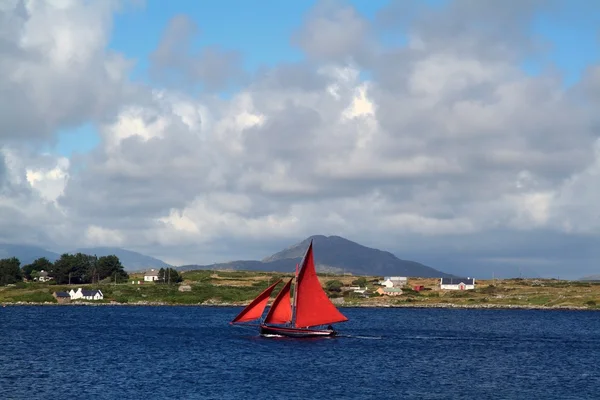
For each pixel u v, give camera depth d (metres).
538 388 81.44
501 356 111.19
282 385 79.81
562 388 81.69
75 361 97.44
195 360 99.12
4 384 77.88
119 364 94.56
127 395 72.31
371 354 109.12
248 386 78.75
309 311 126.62
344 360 101.56
